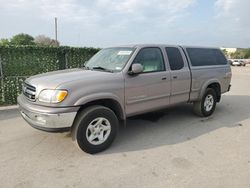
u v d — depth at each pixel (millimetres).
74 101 3568
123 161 3668
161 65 4828
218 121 5812
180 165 3553
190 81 5383
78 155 3852
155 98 4695
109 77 3990
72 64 9219
